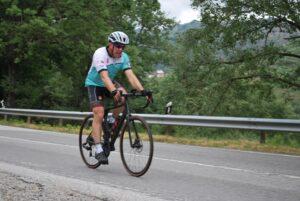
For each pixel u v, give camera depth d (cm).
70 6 3109
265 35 2783
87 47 3158
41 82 3566
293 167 873
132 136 722
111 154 1013
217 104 2934
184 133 1631
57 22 3189
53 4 3177
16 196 537
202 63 2922
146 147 704
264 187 663
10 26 3005
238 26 2703
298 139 1543
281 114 3077
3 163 849
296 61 2883
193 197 591
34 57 3200
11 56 3178
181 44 2934
